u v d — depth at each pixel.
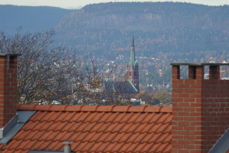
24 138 44.25
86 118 44.81
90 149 42.09
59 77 147.88
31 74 140.25
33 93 138.75
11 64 45.19
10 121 44.97
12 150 43.66
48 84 144.50
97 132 43.38
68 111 45.78
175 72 39.50
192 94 38.97
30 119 45.66
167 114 43.53
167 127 42.38
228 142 39.72
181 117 39.19
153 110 44.06
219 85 39.66
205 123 38.91
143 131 42.44
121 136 42.53
